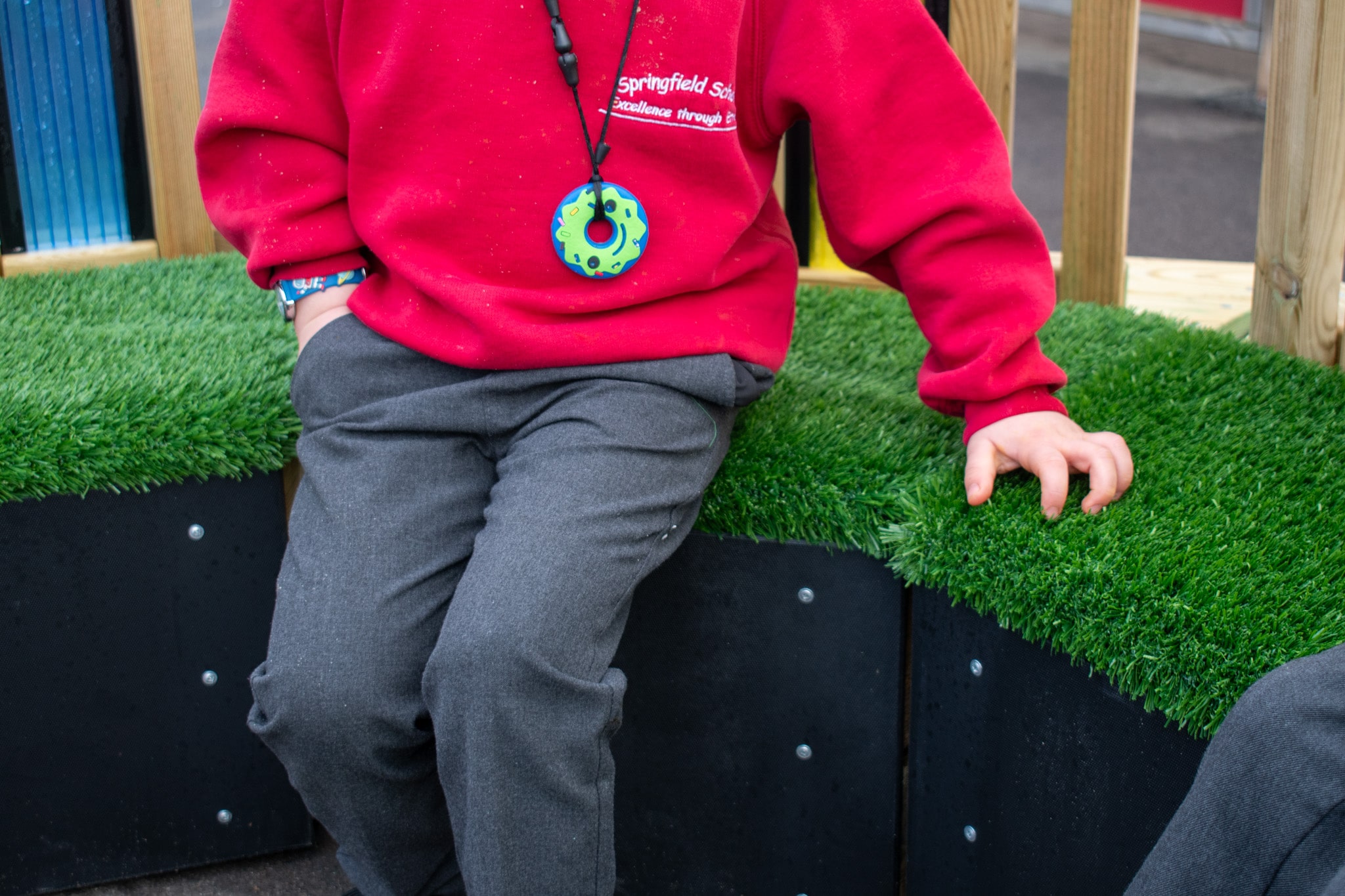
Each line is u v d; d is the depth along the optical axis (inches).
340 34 39.3
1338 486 40.3
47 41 65.0
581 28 38.0
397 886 39.3
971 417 41.3
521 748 33.6
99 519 44.4
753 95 41.1
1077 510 38.7
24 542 43.9
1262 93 234.8
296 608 36.7
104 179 68.5
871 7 40.7
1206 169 184.9
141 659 46.3
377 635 36.0
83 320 56.1
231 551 46.3
